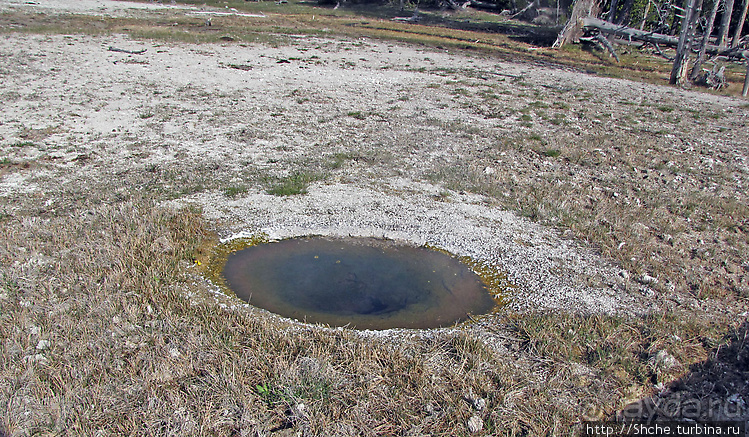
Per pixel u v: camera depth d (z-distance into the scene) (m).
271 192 6.96
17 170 7.41
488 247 5.85
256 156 8.39
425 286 5.13
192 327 4.29
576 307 4.85
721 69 17.95
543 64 20.14
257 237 5.92
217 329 4.29
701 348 4.40
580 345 4.35
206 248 5.62
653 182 8.22
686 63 17.50
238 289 4.96
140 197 6.65
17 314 4.29
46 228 5.74
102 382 3.69
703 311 4.92
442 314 4.71
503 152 9.22
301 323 4.50
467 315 4.71
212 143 8.94
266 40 20.53
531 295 5.02
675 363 4.20
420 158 8.63
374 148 9.00
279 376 3.81
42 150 8.20
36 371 3.74
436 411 3.64
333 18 31.16
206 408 3.52
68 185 7.00
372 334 4.38
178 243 5.55
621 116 12.41
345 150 8.81
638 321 4.68
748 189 8.16
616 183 8.10
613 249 5.96
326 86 13.67
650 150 9.84
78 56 15.46
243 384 3.71
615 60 22.23
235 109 11.05
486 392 3.80
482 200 7.09
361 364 3.97
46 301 4.51
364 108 11.67
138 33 19.84
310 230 6.11
